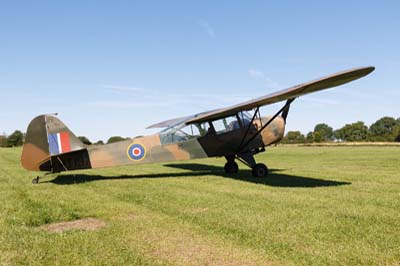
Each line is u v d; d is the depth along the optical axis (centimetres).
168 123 1295
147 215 541
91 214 545
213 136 1104
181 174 1147
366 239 413
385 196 688
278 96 853
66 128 990
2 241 408
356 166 1373
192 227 469
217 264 342
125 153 1036
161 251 377
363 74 723
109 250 379
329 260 349
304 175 1067
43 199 676
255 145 1129
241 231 448
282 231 446
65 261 347
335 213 540
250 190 774
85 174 1161
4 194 738
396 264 340
